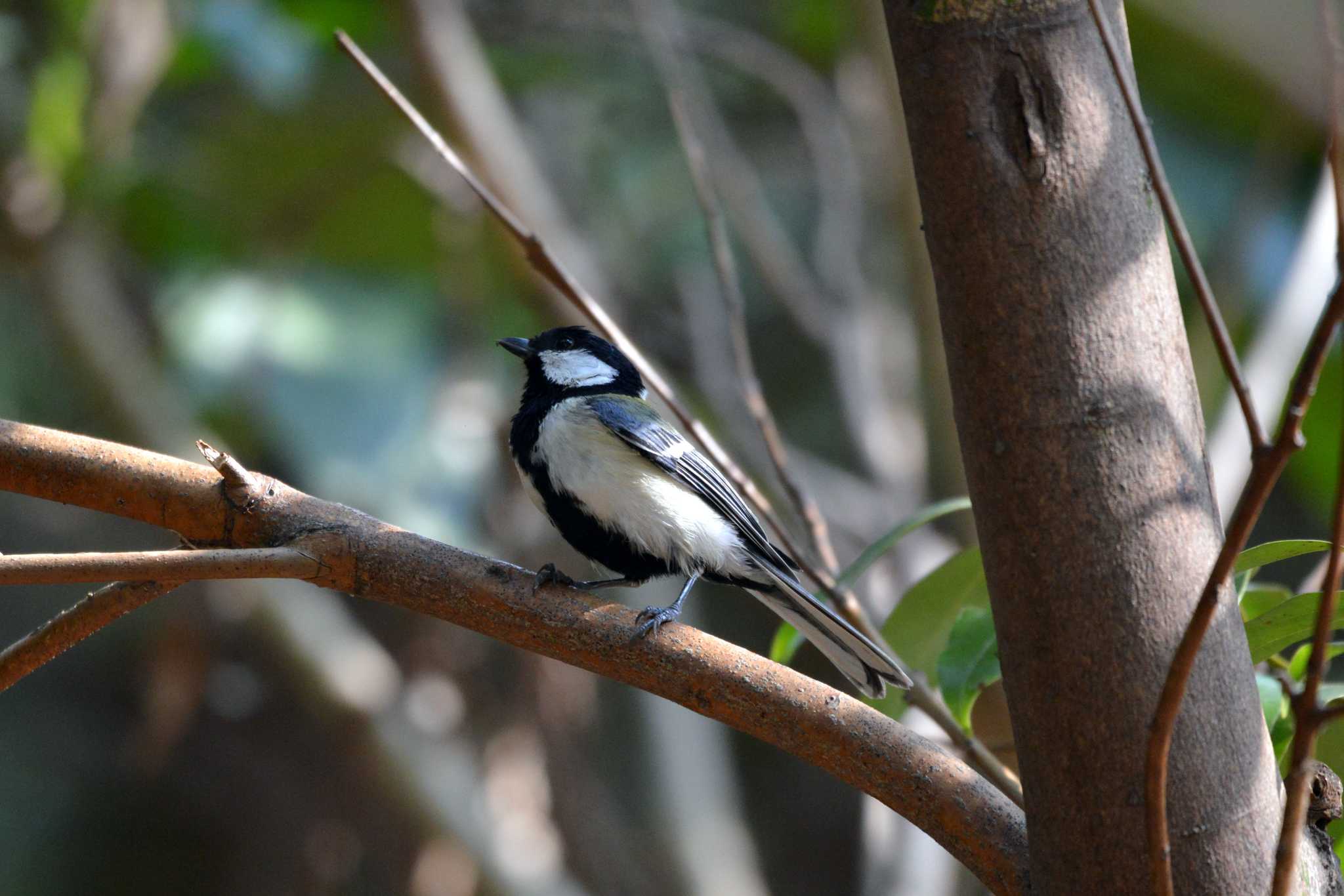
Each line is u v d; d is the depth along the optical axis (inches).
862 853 417.4
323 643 467.2
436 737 457.7
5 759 625.9
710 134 491.5
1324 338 110.1
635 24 508.7
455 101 448.1
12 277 541.0
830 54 565.9
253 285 494.9
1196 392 146.1
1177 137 444.5
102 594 172.1
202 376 477.7
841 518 453.4
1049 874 144.3
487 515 468.8
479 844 437.4
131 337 494.9
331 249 510.0
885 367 491.5
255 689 556.7
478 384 488.1
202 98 541.0
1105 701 138.6
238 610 460.1
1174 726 137.9
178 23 495.8
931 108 140.4
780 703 162.2
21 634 641.0
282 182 502.3
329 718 456.4
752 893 479.5
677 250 559.5
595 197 560.7
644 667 168.6
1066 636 139.5
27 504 588.7
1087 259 138.6
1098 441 138.3
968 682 208.2
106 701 652.1
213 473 179.2
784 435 571.8
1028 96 137.9
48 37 500.7
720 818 492.7
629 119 575.8
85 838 622.5
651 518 270.5
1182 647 121.4
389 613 520.7
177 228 520.4
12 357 539.8
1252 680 143.6
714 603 610.9
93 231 494.0
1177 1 344.2
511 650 462.0
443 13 451.8
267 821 600.4
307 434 466.6
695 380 508.1
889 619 232.5
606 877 468.8
